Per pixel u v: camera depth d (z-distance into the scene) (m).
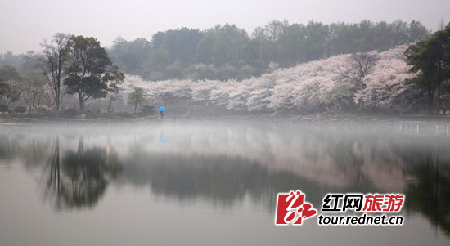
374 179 21.86
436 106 71.50
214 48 173.62
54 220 14.44
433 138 47.84
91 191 18.58
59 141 40.62
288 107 109.75
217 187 19.73
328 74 100.12
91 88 72.69
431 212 15.94
